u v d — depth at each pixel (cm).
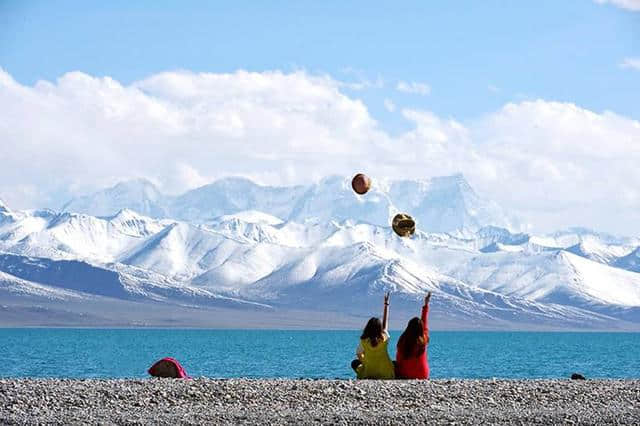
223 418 2925
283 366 13538
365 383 3625
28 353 19712
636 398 3412
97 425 2786
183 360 16175
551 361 16438
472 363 15162
